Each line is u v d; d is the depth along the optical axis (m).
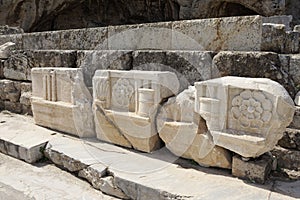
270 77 2.42
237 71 2.57
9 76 4.79
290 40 2.58
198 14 11.30
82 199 2.43
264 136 2.13
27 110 4.50
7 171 2.97
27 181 2.75
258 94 2.14
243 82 2.21
